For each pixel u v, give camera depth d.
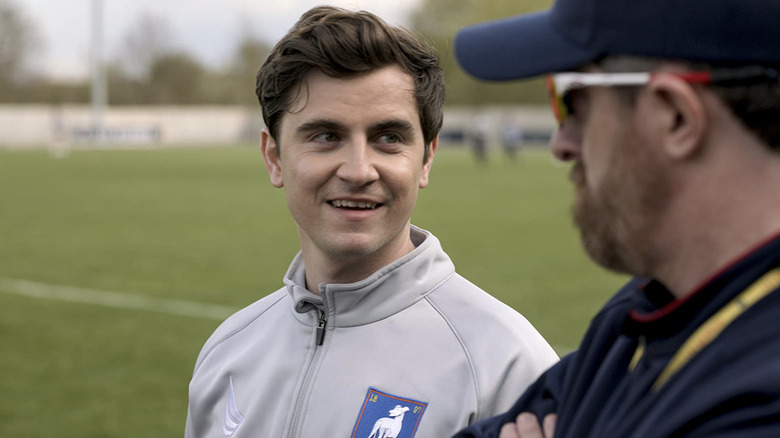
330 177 1.59
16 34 56.28
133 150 41.31
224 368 1.86
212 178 22.94
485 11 53.31
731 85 0.83
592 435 0.97
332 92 1.56
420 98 1.62
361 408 1.63
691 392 0.84
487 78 1.01
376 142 1.60
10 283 8.13
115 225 12.91
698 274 0.89
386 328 1.70
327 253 1.64
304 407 1.66
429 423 1.58
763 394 0.78
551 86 0.99
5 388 4.84
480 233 11.99
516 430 1.19
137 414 4.40
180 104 61.38
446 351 1.65
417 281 1.73
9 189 19.20
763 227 0.84
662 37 0.85
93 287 7.91
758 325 0.82
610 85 0.90
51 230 12.29
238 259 9.59
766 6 0.81
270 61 1.66
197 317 6.68
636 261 0.93
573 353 1.24
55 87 59.12
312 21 1.60
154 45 61.09
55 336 6.07
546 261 9.48
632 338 1.02
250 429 1.72
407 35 1.62
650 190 0.89
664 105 0.86
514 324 1.71
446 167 29.23
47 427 4.20
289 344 1.77
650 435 0.85
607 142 0.92
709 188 0.86
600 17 0.90
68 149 41.00
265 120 1.71
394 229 1.64
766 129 0.83
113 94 60.47
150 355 5.55
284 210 15.18
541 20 0.99
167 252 10.15
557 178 23.95
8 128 46.00
